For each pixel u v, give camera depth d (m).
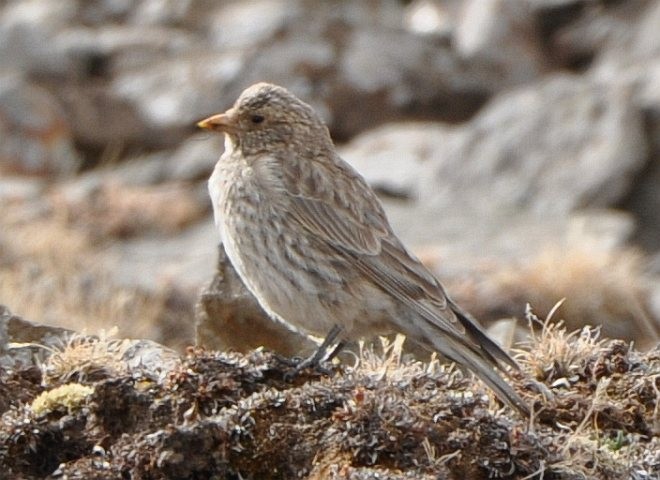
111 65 28.27
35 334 10.30
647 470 8.52
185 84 27.53
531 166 23.84
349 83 28.02
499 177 23.73
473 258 19.20
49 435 8.62
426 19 31.08
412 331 9.88
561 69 30.12
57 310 16.11
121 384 8.74
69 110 25.97
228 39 29.22
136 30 30.02
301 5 30.36
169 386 8.81
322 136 10.50
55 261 17.92
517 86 29.25
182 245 20.44
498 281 17.36
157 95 27.28
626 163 23.59
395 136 26.00
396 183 24.09
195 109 26.95
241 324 10.87
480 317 16.98
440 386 9.15
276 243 9.98
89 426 8.69
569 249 18.23
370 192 10.35
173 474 8.25
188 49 28.81
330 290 9.93
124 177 24.36
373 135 26.41
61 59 27.72
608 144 23.83
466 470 8.20
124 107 26.28
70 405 8.78
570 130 24.25
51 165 24.88
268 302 10.15
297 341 10.81
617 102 24.45
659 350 9.90
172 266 18.75
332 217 10.03
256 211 10.00
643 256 20.62
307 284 9.95
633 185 23.70
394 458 8.22
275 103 10.44
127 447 8.32
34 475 8.53
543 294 16.97
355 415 8.33
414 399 8.57
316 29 29.30
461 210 22.50
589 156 23.80
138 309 16.31
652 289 18.06
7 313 10.38
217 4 30.75
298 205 10.00
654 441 8.91
